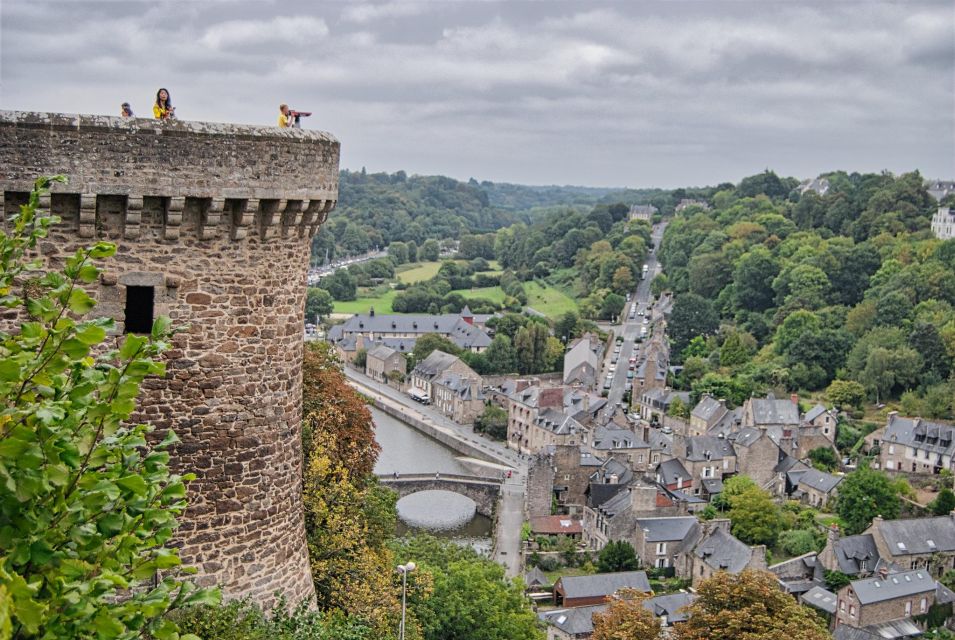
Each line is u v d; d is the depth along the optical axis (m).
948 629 89.94
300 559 22.45
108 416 12.62
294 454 21.95
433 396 177.12
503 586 64.69
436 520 117.25
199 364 19.94
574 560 104.38
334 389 41.69
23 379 11.63
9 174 17.62
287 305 21.14
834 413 145.75
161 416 19.78
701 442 130.62
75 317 18.73
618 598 69.00
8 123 17.53
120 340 19.06
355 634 26.16
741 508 107.94
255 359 20.59
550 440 141.38
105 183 18.28
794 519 113.12
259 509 21.03
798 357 173.50
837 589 96.50
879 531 101.56
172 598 19.94
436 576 56.38
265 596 21.28
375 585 32.16
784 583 96.12
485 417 157.50
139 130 18.39
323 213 21.42
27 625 10.02
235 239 19.88
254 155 19.42
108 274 18.88
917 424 132.12
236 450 20.58
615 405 152.38
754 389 163.00
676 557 102.75
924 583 90.94
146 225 19.05
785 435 138.62
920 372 158.75
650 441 141.00
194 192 18.91
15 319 18.25
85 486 11.83
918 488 123.75
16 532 11.33
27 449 11.05
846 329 181.62
